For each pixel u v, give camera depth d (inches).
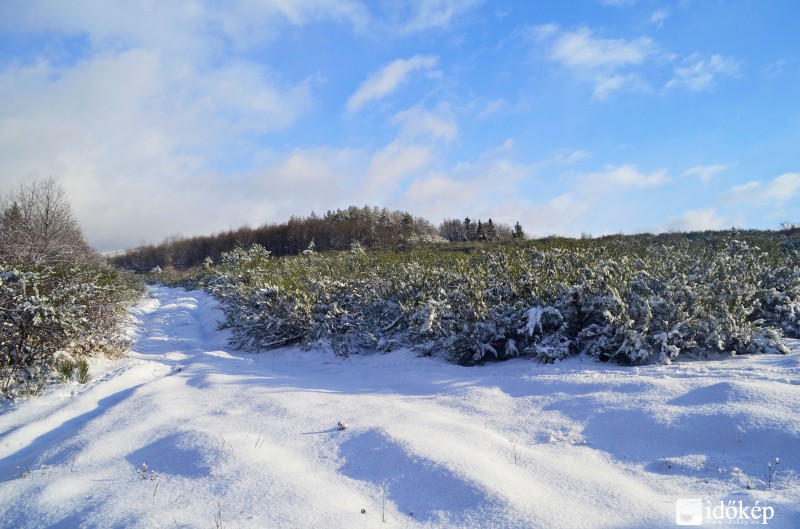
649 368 223.9
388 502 123.8
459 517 113.6
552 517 109.3
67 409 226.7
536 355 271.9
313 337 370.9
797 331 270.7
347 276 462.3
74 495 136.1
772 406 152.5
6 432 208.7
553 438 159.9
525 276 325.1
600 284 275.0
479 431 164.4
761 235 719.7
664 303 249.8
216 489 130.8
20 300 261.4
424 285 388.5
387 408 197.2
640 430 156.5
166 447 162.9
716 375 197.5
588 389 198.7
